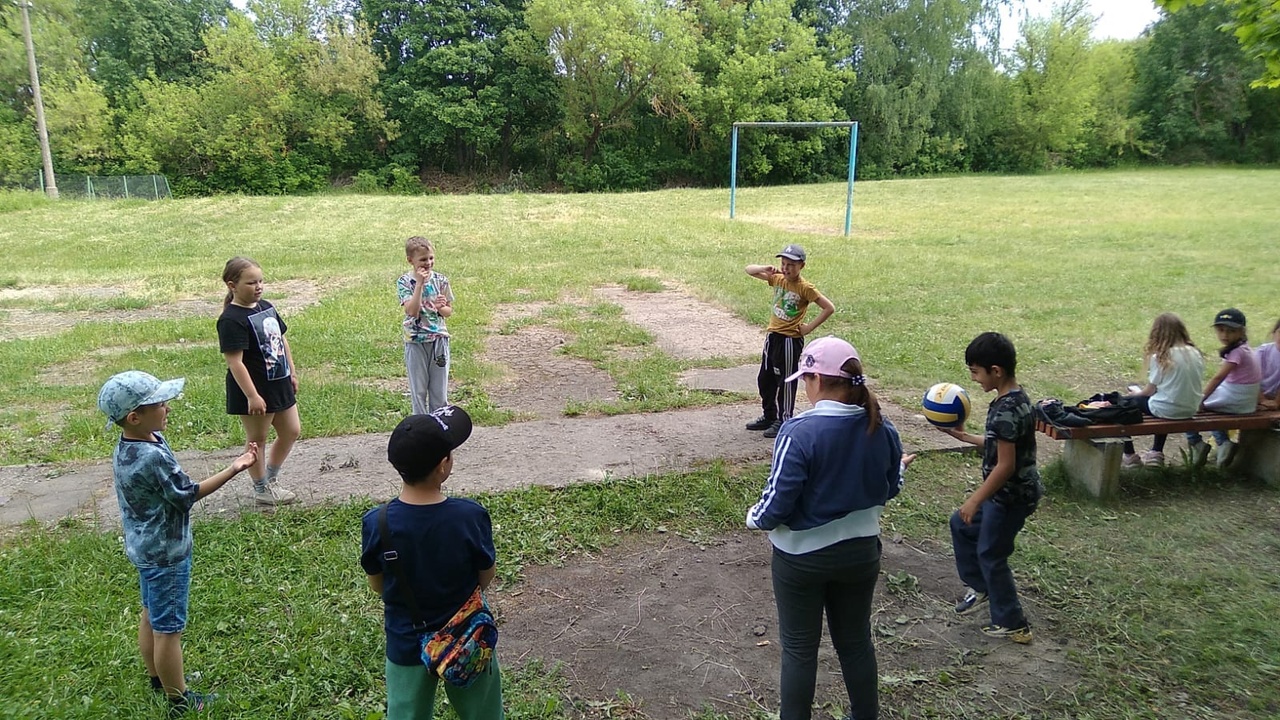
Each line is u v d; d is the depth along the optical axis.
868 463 2.90
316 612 4.08
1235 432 6.82
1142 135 55.50
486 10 46.47
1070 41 50.84
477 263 16.38
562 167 47.44
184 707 3.37
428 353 6.61
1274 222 22.55
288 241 19.81
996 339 3.69
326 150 46.19
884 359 9.24
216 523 5.05
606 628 4.10
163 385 3.13
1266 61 5.82
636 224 22.42
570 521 5.20
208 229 21.80
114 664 3.64
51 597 4.27
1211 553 4.82
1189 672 3.71
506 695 3.53
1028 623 4.04
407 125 46.84
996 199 29.98
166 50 47.56
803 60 46.12
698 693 3.61
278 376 5.11
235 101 43.28
